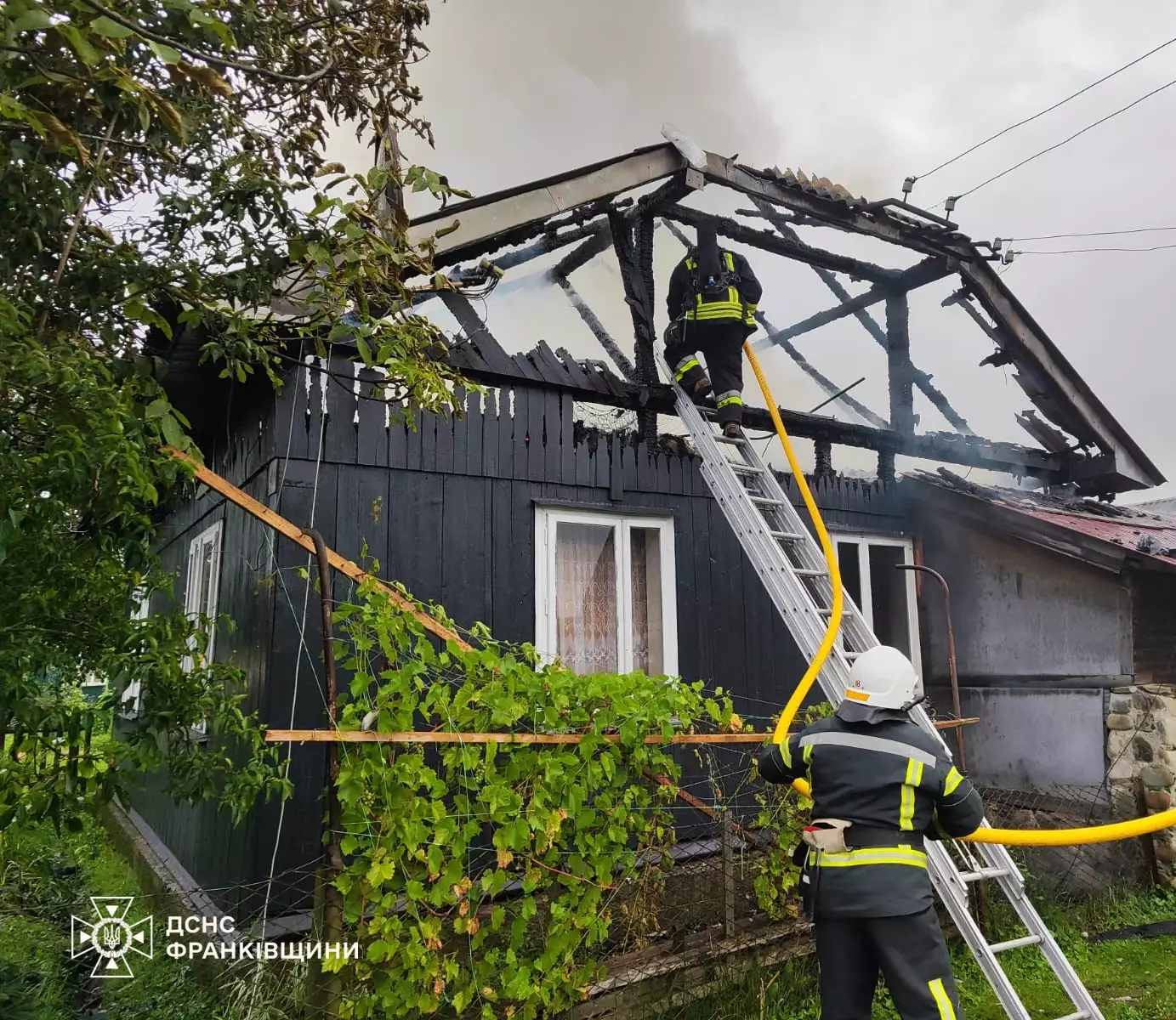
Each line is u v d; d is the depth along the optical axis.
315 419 4.70
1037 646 6.80
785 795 3.95
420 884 2.74
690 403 5.54
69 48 2.03
